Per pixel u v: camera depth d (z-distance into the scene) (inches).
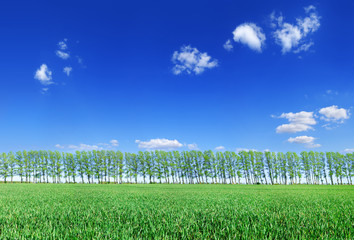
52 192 801.6
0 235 169.6
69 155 3186.5
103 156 3225.9
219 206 363.3
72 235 169.3
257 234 169.5
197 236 165.6
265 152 3142.2
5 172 2849.4
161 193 781.9
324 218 235.3
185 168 3186.5
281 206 361.4
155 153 3257.9
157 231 183.2
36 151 3102.9
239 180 3095.5
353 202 430.9
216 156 3159.5
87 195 647.8
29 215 259.0
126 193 769.6
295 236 165.6
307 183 3093.0
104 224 210.2
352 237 159.6
